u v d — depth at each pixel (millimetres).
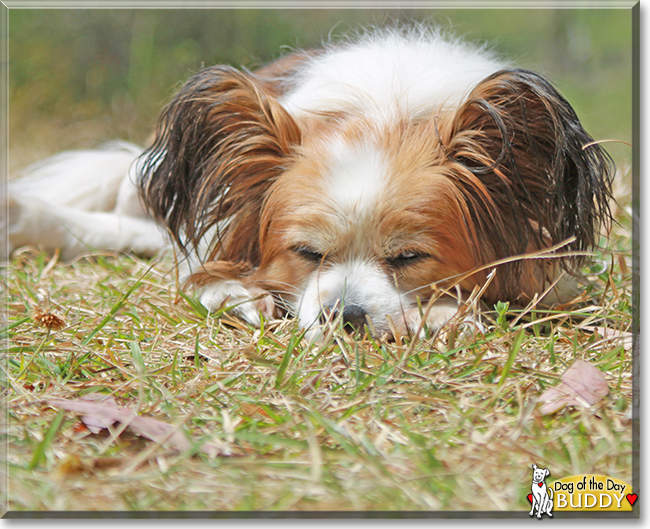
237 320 3490
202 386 2686
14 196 4984
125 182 5641
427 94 3787
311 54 4711
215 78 3814
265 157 3740
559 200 3502
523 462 2168
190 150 3898
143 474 2064
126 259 5145
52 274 4625
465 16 16375
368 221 3408
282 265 3699
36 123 9633
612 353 2918
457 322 3133
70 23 10539
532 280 3773
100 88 10352
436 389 2654
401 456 2166
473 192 3574
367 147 3568
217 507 1955
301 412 2430
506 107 3510
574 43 15180
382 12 7000
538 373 2744
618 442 2209
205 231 3971
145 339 3254
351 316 3320
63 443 2295
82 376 2881
